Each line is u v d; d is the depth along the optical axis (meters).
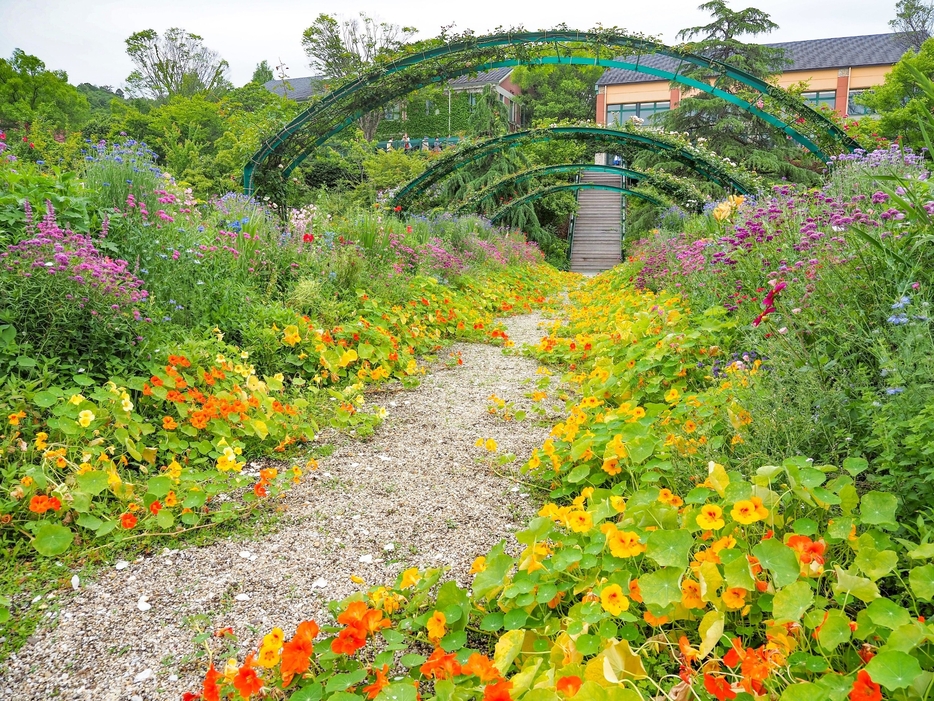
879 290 2.61
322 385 4.39
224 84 42.06
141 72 40.84
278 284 5.44
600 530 1.88
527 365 5.39
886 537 1.59
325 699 1.55
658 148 12.86
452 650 1.65
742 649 1.42
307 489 2.88
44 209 3.67
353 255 6.13
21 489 2.29
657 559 1.62
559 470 2.79
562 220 25.08
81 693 1.63
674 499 1.93
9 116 28.02
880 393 2.14
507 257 13.87
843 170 5.45
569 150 24.50
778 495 1.86
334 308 5.11
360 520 2.59
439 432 3.65
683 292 5.55
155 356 3.33
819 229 3.82
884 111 16.56
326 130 10.91
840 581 1.47
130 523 2.27
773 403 2.32
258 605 2.02
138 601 2.03
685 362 3.66
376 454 3.31
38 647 1.80
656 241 10.17
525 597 1.77
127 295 3.25
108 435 2.77
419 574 1.90
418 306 6.20
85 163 4.93
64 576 2.13
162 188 5.13
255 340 4.15
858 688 1.13
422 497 2.80
